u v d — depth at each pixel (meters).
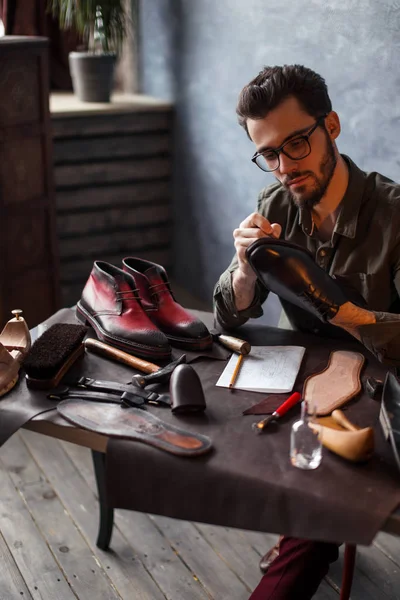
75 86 3.82
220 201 3.59
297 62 2.86
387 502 1.13
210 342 1.69
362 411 1.41
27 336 1.61
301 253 1.47
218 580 2.03
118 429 1.32
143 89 4.07
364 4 2.48
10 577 2.04
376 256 1.75
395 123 2.47
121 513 2.31
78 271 3.96
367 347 1.59
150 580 2.03
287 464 1.23
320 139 1.62
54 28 3.93
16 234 3.31
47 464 2.58
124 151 3.86
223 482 1.21
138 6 3.90
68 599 1.96
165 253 4.20
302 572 1.53
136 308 1.68
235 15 3.15
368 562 2.09
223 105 3.38
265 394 1.48
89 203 3.87
